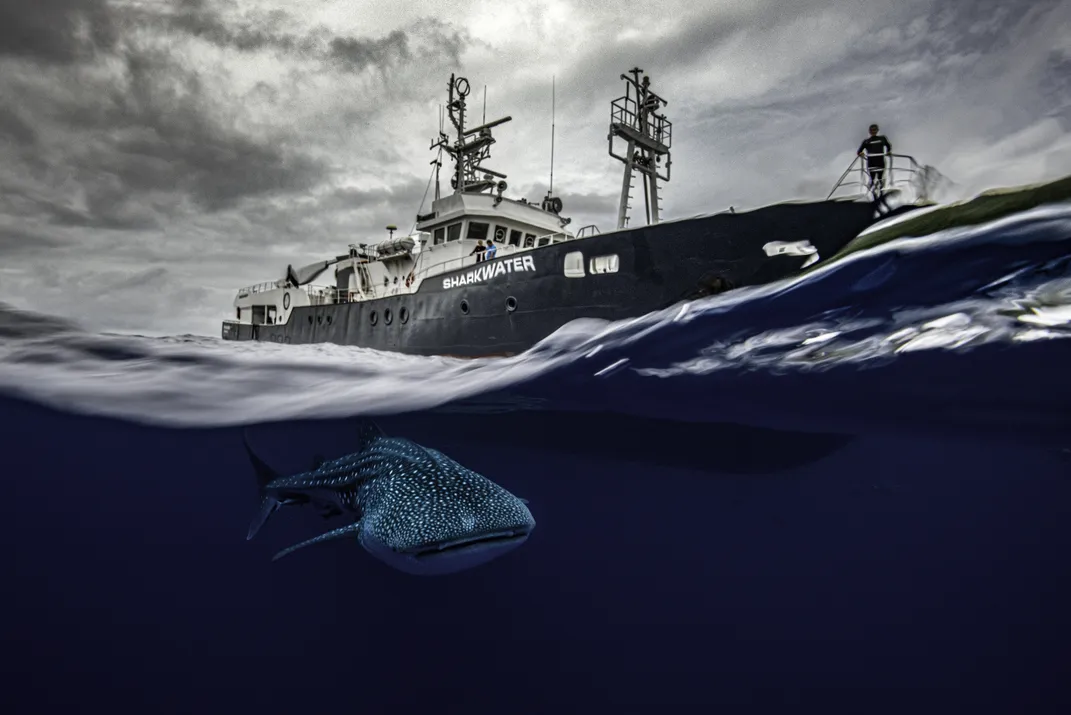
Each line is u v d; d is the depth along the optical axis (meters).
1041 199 5.00
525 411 10.91
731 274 7.88
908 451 10.77
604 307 9.23
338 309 14.68
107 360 11.40
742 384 7.89
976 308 5.69
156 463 17.67
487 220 14.10
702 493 14.48
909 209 6.36
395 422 12.03
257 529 5.85
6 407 13.11
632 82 13.48
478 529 3.55
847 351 6.72
